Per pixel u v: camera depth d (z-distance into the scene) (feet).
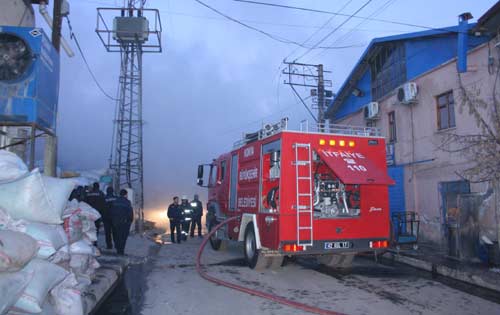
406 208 47.98
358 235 26.96
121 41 71.77
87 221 20.93
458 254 30.83
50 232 14.33
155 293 22.45
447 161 40.73
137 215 68.33
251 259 29.68
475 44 38.47
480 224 31.96
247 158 32.22
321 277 27.02
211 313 18.63
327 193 27.25
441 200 41.52
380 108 55.62
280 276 27.32
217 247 40.63
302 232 25.72
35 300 12.32
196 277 27.04
